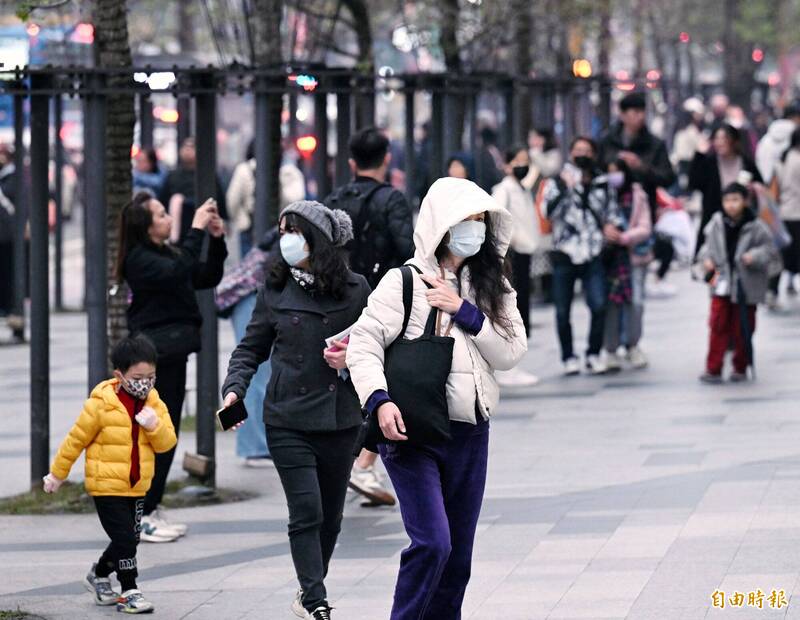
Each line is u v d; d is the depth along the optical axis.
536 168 41.38
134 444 19.50
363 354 15.75
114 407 19.44
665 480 25.50
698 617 16.98
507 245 16.09
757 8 94.44
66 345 46.56
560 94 51.59
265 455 29.48
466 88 38.84
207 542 23.39
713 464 26.73
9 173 52.97
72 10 41.56
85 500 26.48
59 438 32.22
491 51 50.19
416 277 15.87
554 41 69.00
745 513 22.22
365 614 18.39
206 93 26.83
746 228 35.75
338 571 20.84
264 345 18.11
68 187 74.69
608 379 37.47
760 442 28.81
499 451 29.38
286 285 18.00
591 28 59.44
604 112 51.84
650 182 39.09
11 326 48.59
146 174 46.47
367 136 25.03
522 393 35.97
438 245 15.85
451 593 16.22
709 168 39.44
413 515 15.60
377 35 61.72
